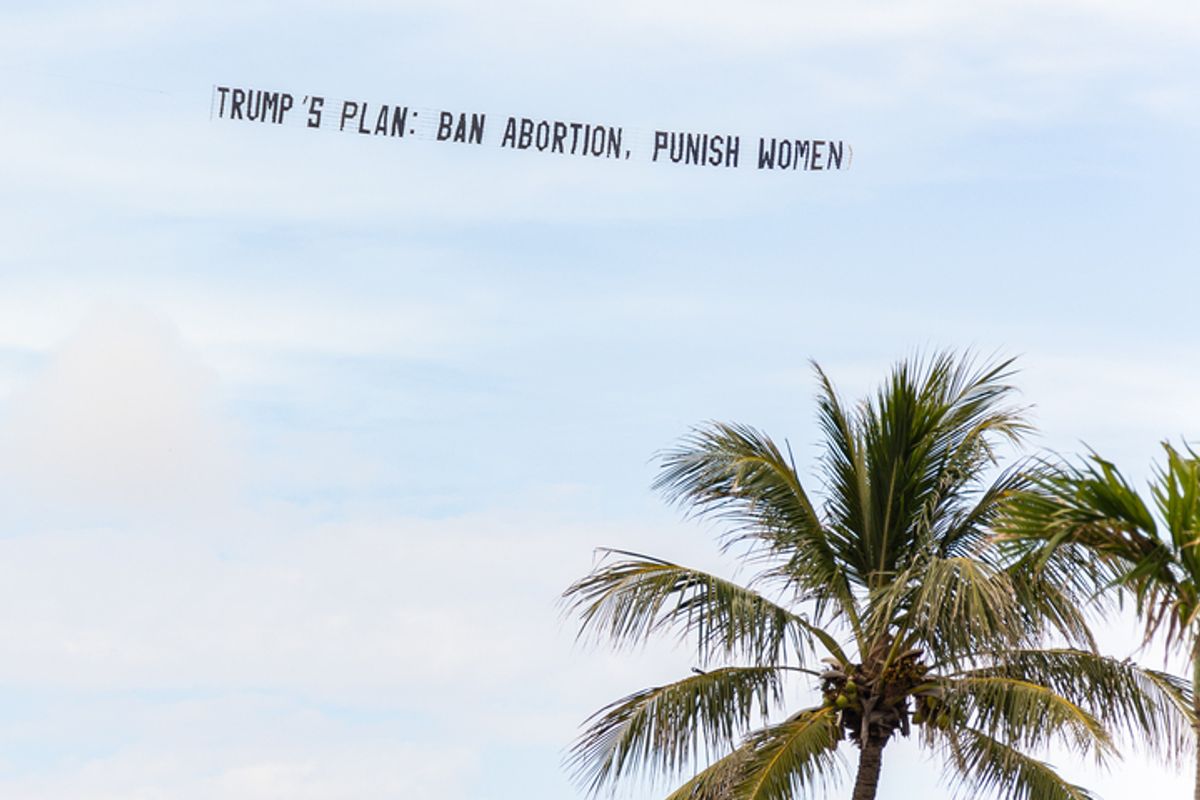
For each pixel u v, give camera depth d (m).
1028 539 14.56
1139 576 14.12
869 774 22.27
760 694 22.38
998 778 21.77
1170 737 21.05
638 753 22.11
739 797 21.58
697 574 22.30
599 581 22.39
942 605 20.91
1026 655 22.02
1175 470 13.78
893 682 22.17
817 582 22.64
